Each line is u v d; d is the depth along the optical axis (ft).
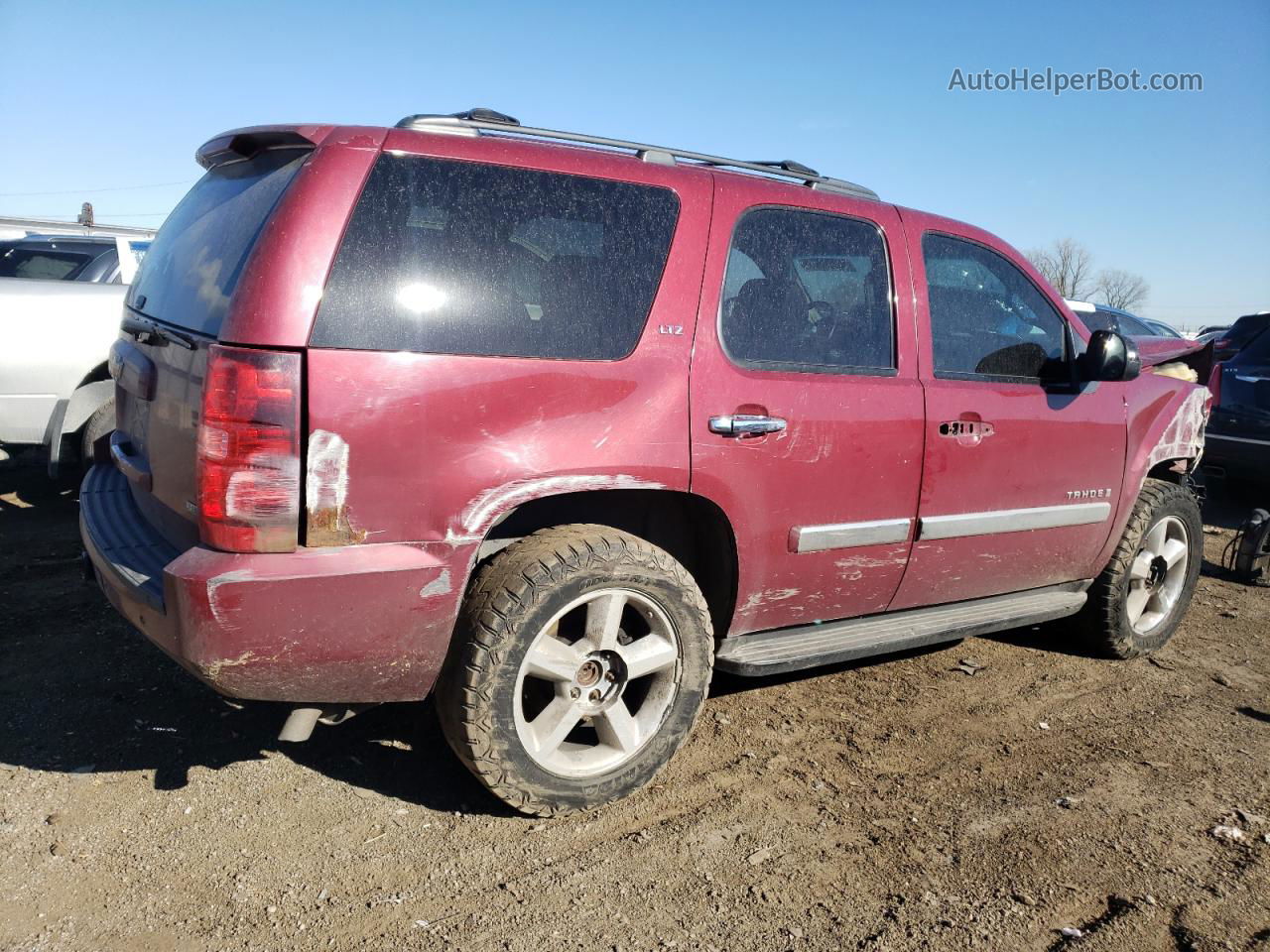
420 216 8.59
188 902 8.04
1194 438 15.38
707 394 9.79
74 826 9.00
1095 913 8.50
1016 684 13.84
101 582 9.75
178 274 9.89
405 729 11.28
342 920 7.91
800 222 10.97
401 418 8.21
